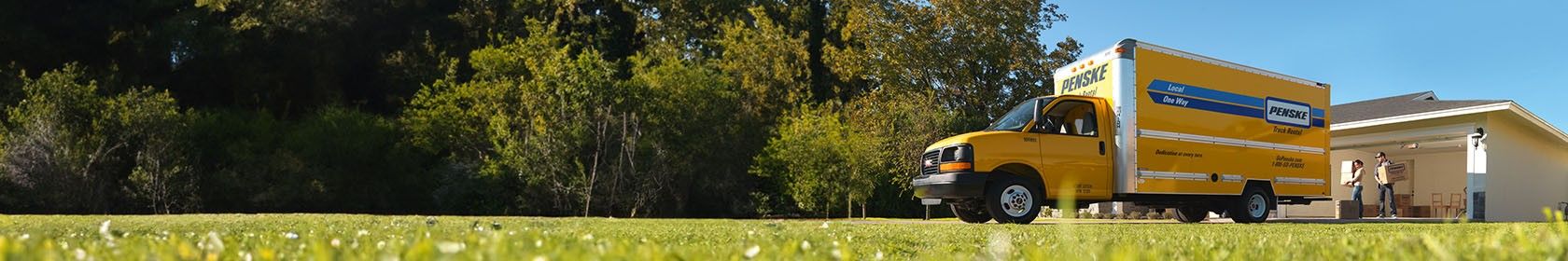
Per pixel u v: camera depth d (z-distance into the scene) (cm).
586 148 2267
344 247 245
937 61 2997
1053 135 997
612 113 2291
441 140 2517
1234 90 1112
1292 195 1160
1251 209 1123
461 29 3195
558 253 157
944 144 1005
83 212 2056
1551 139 1891
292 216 907
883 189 2275
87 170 2038
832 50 3048
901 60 2952
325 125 2362
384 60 2991
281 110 2856
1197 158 1062
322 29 2839
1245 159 1110
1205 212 1266
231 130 2339
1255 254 229
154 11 2714
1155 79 1040
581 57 2300
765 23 2956
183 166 2148
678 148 2392
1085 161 1007
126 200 2128
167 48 2614
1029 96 3008
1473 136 1672
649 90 2348
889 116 2183
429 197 2453
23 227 530
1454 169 2294
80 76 2361
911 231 541
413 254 143
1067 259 216
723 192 2498
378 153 2408
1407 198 2334
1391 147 2158
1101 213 1596
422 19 3150
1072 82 1118
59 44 2523
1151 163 1023
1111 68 1036
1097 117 1025
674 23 3444
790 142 2133
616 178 2220
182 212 2147
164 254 183
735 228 549
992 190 966
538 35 2783
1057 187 990
